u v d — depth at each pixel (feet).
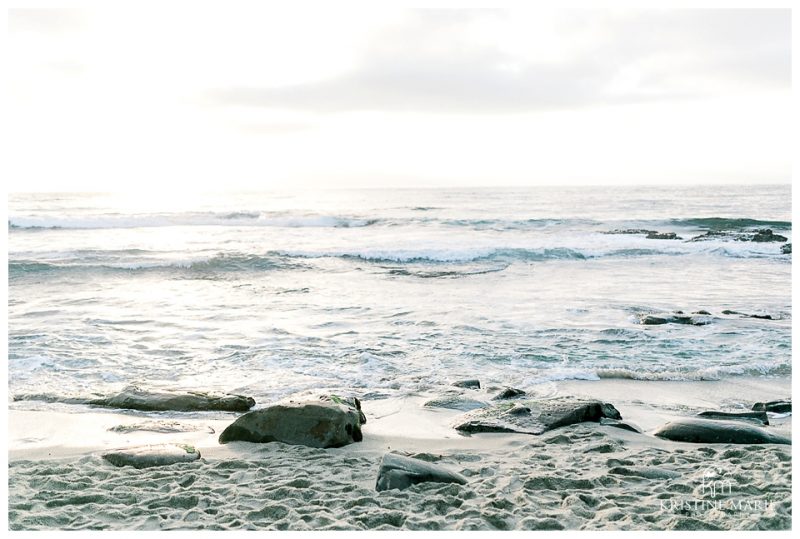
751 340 31.60
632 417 21.22
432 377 26.04
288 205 157.28
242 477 15.80
